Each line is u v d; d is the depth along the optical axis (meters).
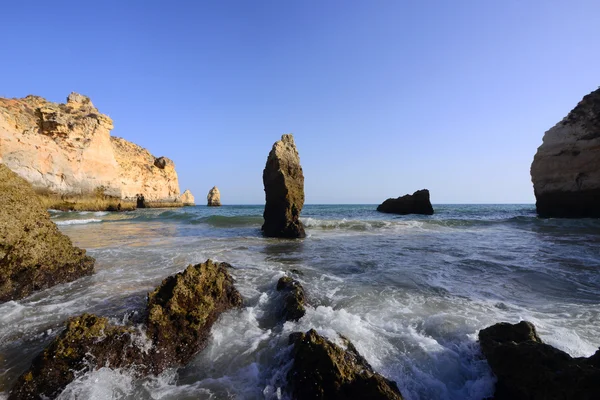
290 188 17.58
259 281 8.20
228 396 3.99
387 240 16.16
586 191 26.77
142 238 16.58
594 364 3.66
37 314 6.02
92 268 8.98
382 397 3.63
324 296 7.07
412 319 5.83
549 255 11.93
